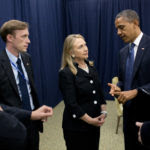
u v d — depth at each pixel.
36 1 3.52
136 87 1.57
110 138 2.91
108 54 4.62
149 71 1.50
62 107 4.34
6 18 2.67
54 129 3.26
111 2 4.39
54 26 4.32
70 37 1.57
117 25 1.55
